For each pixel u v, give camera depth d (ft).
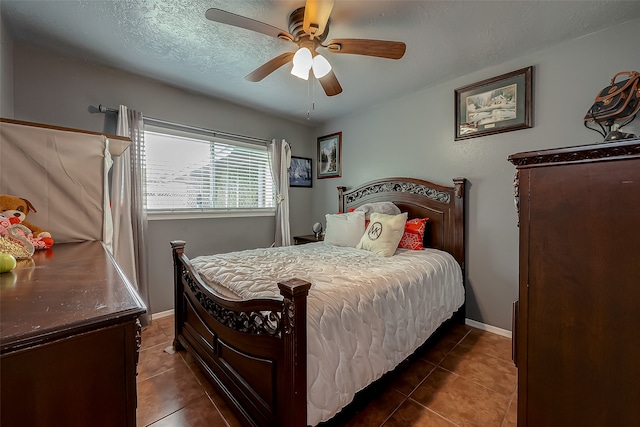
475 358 6.65
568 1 5.28
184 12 5.58
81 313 1.86
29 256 3.65
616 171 2.30
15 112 6.57
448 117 8.86
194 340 6.20
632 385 2.25
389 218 8.32
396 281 5.69
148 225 8.80
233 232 10.85
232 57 7.27
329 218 10.05
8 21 5.85
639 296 2.22
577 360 2.51
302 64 5.46
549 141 6.98
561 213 2.58
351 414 4.58
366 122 11.31
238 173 10.99
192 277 5.89
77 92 7.44
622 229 2.28
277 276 5.44
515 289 7.64
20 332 1.57
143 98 8.54
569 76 6.66
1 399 1.50
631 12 5.61
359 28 6.06
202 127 9.82
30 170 4.69
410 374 6.01
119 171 7.68
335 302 4.42
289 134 12.65
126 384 1.90
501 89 7.68
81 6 5.40
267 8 5.48
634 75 5.21
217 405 5.08
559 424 2.61
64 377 1.68
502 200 7.82
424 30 6.15
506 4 5.35
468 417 4.77
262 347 4.14
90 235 5.21
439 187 8.93
